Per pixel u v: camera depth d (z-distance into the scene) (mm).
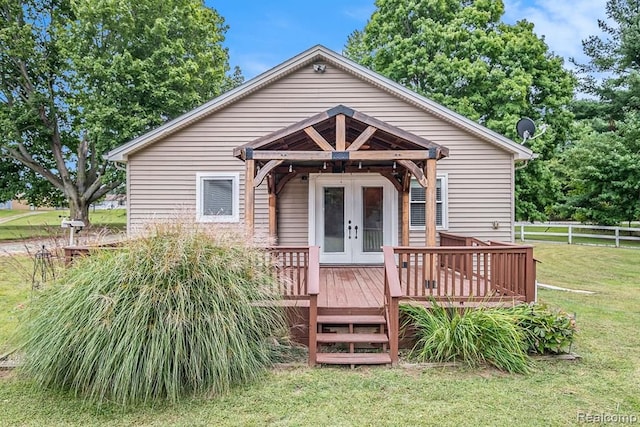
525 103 15359
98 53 15422
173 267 3840
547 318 4543
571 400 3572
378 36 18219
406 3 17000
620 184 15680
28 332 3824
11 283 8172
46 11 17500
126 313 3582
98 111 14469
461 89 15984
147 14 15859
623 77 18562
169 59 16016
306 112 8602
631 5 18891
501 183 8539
